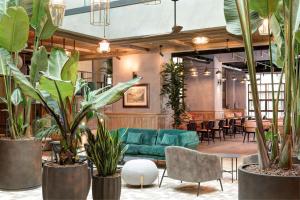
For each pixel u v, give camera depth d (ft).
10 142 18.20
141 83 39.24
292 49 8.61
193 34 29.22
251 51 8.71
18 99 18.62
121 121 40.09
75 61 12.54
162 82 38.29
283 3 8.93
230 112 63.21
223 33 28.81
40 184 19.21
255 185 8.31
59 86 11.78
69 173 12.29
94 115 13.70
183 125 40.34
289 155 8.76
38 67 16.97
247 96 72.08
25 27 16.62
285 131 8.79
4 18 15.92
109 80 54.03
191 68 53.47
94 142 13.64
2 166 18.26
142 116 38.88
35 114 28.86
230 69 67.21
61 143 12.80
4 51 17.92
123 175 19.92
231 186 20.24
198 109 57.93
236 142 44.09
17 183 18.24
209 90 57.06
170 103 38.47
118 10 33.01
